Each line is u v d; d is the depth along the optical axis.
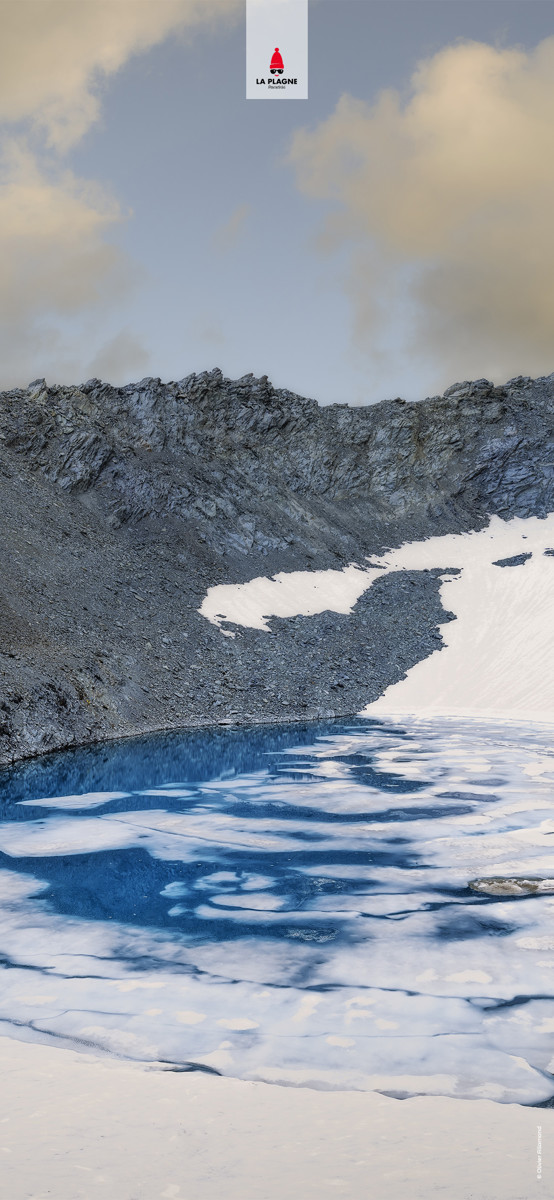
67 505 50.62
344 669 43.88
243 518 59.03
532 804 20.42
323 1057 8.13
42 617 36.16
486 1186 5.34
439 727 34.88
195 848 16.81
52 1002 9.52
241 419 70.44
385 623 50.25
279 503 64.12
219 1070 7.83
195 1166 5.65
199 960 10.91
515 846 16.64
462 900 13.43
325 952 11.19
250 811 20.11
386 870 15.20
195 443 64.44
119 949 11.31
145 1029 8.79
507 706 40.09
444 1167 5.65
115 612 41.19
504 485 76.50
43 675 30.97
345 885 14.30
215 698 37.72
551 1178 5.48
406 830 18.08
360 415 77.38
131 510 53.28
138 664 37.31
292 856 16.20
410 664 45.88
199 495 57.97
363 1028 8.85
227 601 48.66
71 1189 5.28
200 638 42.75
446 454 78.31
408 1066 7.95
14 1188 5.28
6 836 17.73
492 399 84.62
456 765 25.95
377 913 12.84
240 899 13.57
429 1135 6.26
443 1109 6.85
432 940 11.63
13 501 46.84
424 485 74.94
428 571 60.41
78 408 59.53
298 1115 6.66
